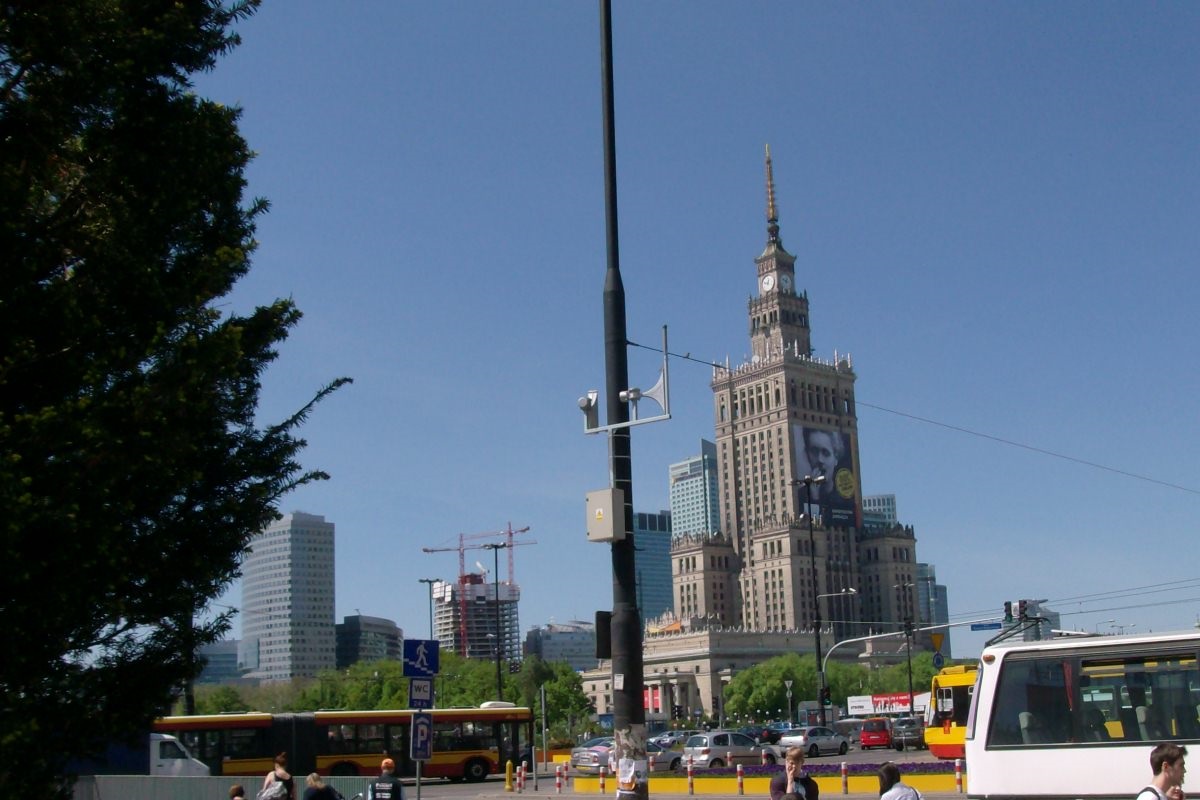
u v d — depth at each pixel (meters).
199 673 14.69
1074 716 19.97
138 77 13.35
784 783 18.12
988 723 20.70
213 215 15.60
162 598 14.04
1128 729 19.48
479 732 63.97
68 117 12.84
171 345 12.96
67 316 12.39
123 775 40.69
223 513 15.02
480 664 169.00
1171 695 19.27
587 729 147.12
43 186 12.88
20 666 12.07
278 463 16.53
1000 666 20.88
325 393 17.22
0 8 12.12
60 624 12.33
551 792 54.59
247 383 16.66
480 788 58.16
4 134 12.55
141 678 13.84
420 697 24.23
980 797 20.52
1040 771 20.00
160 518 14.73
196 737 57.00
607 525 18.66
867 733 89.31
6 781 11.66
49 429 11.59
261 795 23.67
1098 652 20.03
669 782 53.06
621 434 19.23
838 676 186.38
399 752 60.59
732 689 187.00
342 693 151.12
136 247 13.28
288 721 58.69
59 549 11.50
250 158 16.25
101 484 11.93
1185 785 18.78
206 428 15.18
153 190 13.52
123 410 12.22
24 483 10.96
